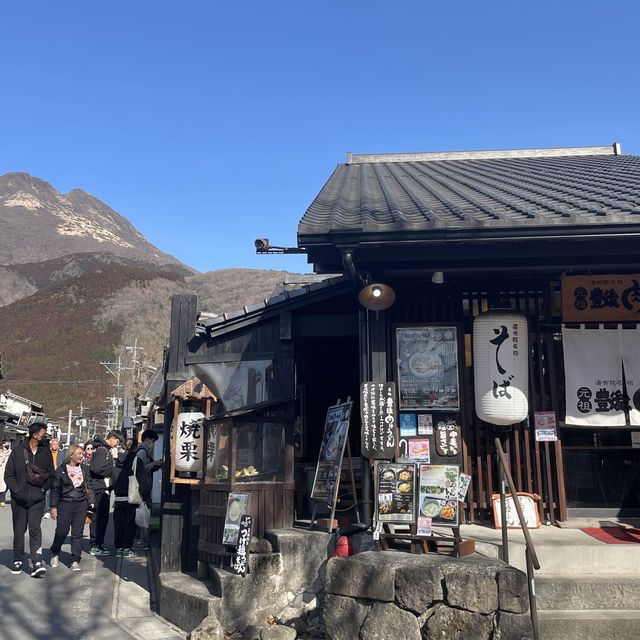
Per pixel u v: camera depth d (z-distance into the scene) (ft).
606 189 24.49
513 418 21.47
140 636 18.72
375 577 16.49
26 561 28.37
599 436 23.27
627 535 20.35
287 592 19.88
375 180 33.04
